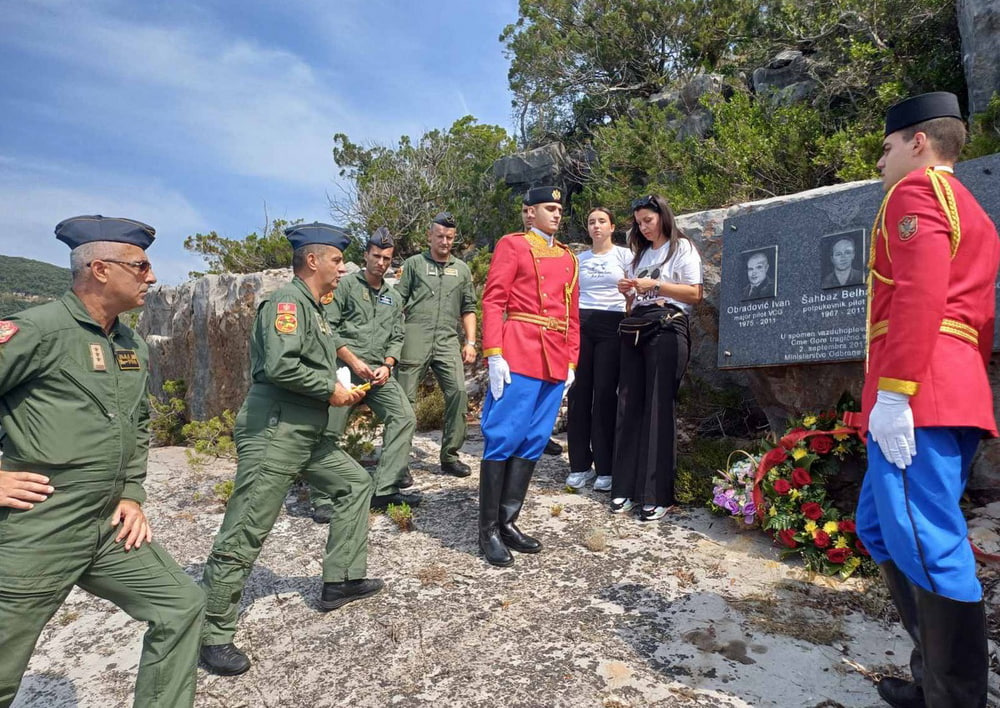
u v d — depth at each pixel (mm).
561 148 13352
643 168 9656
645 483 4043
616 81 13984
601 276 4715
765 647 2676
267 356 2814
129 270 2088
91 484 2016
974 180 3389
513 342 3652
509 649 2746
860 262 3740
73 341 2008
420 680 2584
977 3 5941
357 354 4906
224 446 6320
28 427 1947
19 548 1910
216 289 7520
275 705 2523
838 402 3693
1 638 1894
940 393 1976
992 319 2162
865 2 8148
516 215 12539
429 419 7051
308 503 4855
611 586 3242
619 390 4285
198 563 3967
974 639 1905
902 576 2223
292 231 3109
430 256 5512
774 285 4184
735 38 12477
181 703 2143
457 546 3824
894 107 2277
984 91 5930
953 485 1990
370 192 15039
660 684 2469
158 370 8914
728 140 8008
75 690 2775
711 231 5027
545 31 14188
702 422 5328
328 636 2951
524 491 3742
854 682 2447
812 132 7465
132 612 2203
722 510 4004
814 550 3307
